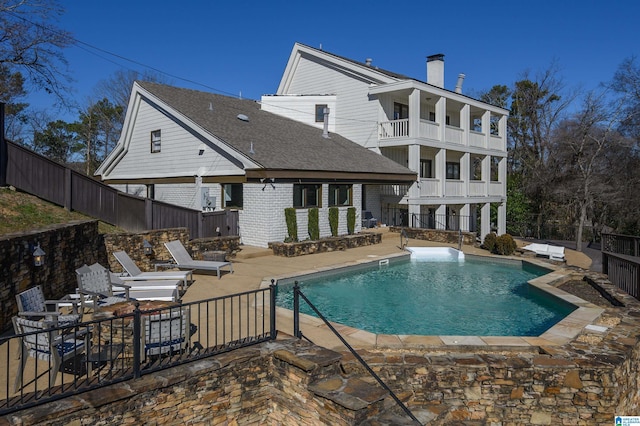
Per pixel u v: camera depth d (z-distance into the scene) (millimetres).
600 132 30797
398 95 25391
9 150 11820
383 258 15789
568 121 35219
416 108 23016
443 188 24891
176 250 12523
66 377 5699
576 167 32344
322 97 26188
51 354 5164
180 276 10625
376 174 20406
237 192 17547
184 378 5594
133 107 21531
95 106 42281
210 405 5859
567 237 32156
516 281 13695
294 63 27938
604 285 11508
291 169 16391
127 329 6336
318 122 26297
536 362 6734
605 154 31219
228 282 11680
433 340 7562
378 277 14219
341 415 5316
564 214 34531
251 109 24203
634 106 30984
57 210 12109
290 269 13508
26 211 11203
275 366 6363
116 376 5438
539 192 36656
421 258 17328
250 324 8141
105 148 43125
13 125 36750
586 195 23641
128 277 10445
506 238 16703
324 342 7465
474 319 9922
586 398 6633
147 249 12352
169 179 20250
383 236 20891
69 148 42156
